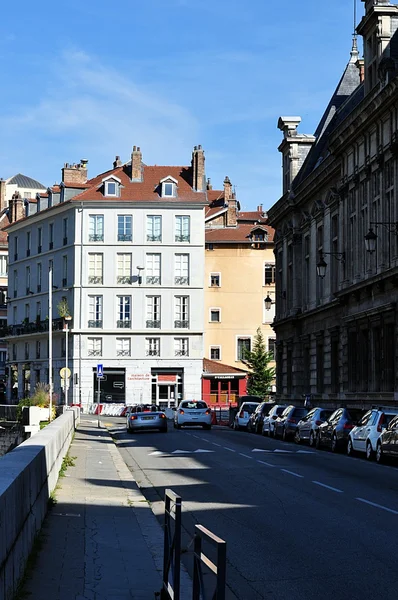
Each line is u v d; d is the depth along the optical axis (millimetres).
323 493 18953
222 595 5805
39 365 91188
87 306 84562
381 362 42406
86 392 83938
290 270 62219
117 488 19984
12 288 97625
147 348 84188
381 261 42156
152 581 10117
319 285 55094
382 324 41812
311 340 56531
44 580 9969
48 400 62250
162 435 46156
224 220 97562
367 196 44500
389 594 9438
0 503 7398
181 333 84125
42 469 14156
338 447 32844
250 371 89312
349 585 9891
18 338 94688
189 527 14211
